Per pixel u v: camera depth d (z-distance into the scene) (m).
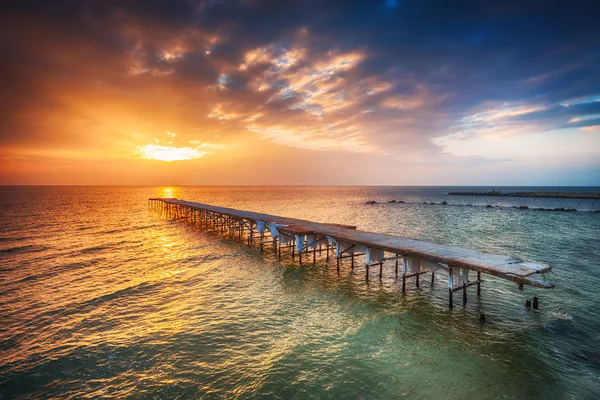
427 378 9.48
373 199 122.50
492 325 12.91
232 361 10.53
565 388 8.91
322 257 24.97
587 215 57.66
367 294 16.69
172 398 8.82
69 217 55.47
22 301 15.90
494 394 8.71
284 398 8.73
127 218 54.59
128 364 10.46
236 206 78.56
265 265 22.83
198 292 17.22
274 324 13.25
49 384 9.51
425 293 16.69
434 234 36.00
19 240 32.78
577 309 14.34
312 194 171.88
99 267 22.38
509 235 35.22
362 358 10.59
